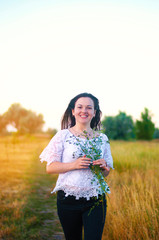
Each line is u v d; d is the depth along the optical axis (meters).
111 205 3.94
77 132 2.30
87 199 2.08
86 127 2.33
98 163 2.07
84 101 2.30
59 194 2.18
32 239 3.54
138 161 8.73
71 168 2.06
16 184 6.78
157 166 7.94
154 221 3.17
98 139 2.23
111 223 3.60
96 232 2.03
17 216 4.29
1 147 21.94
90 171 2.14
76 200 2.10
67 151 2.18
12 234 3.68
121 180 5.93
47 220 4.31
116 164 8.17
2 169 9.13
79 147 2.17
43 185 6.73
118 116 36.12
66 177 2.13
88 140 2.20
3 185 6.66
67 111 2.58
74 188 2.10
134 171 7.27
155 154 11.34
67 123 2.61
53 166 2.12
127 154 10.07
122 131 35.12
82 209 2.10
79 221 2.17
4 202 5.09
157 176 6.25
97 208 2.11
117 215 3.61
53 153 2.16
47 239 3.58
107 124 35.72
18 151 18.02
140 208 3.67
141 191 4.32
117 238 3.25
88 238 2.01
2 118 75.25
